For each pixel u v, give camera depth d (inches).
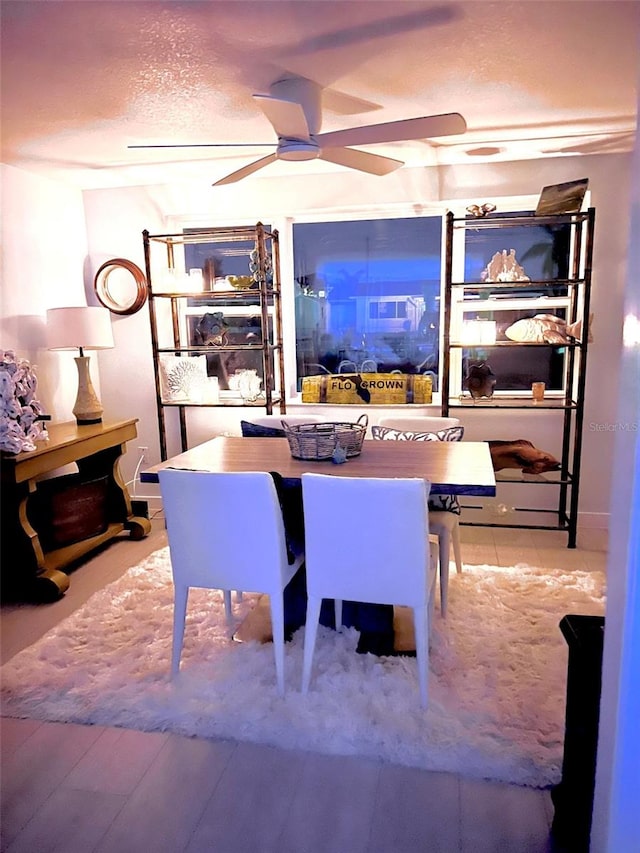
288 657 96.4
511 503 163.8
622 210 144.3
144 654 98.7
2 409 118.9
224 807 68.7
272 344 173.0
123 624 108.9
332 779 72.3
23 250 148.6
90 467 156.9
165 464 104.9
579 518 159.3
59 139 124.0
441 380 168.2
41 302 155.4
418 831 64.9
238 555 87.0
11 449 117.2
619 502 47.6
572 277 151.1
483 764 72.6
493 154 142.9
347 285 169.8
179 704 85.2
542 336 146.8
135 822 67.0
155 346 162.4
